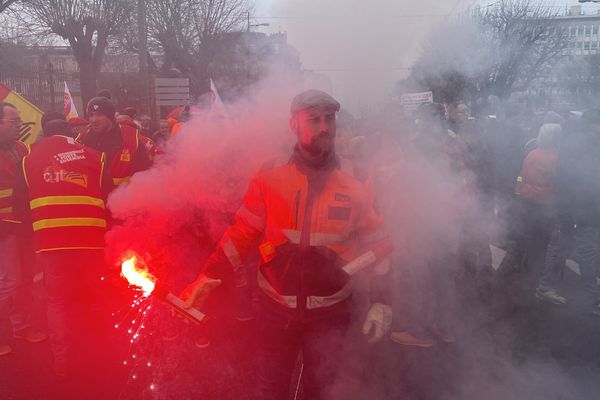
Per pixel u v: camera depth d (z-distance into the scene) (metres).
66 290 3.38
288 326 2.15
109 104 4.02
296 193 2.09
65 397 3.12
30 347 3.79
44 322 4.12
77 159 3.42
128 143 4.05
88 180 3.43
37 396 3.14
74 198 3.37
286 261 2.11
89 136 4.07
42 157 3.39
